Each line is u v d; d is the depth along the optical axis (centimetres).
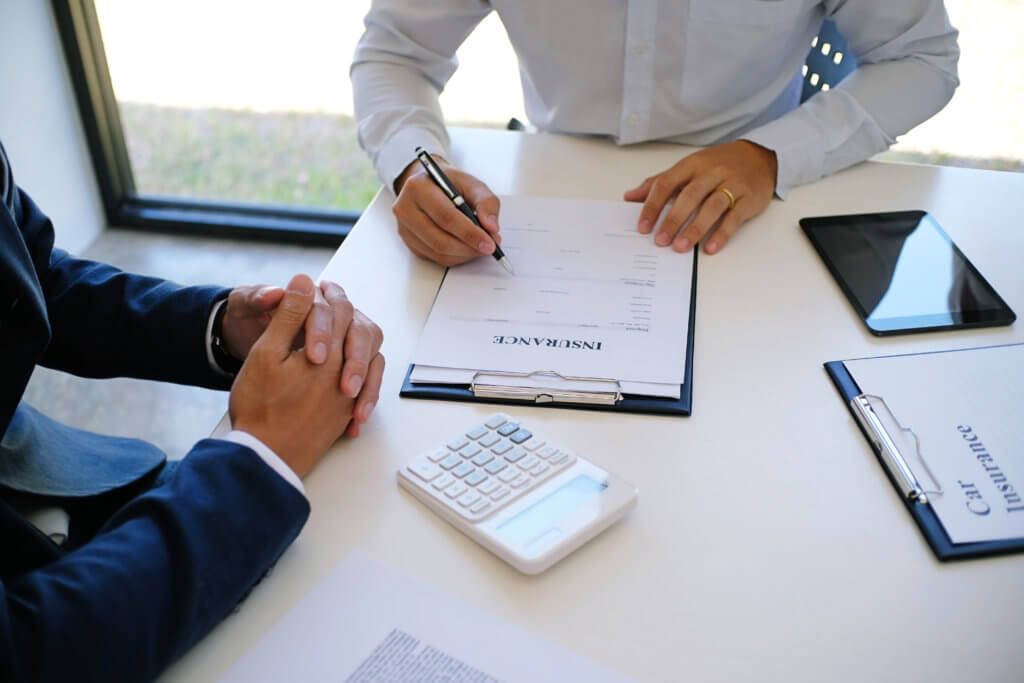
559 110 121
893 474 66
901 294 86
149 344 86
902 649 55
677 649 55
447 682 53
